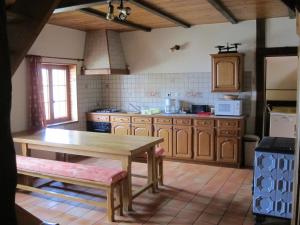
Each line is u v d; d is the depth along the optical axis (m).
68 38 6.00
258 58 5.51
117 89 6.86
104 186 3.30
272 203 3.20
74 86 6.27
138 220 3.35
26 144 4.20
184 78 6.17
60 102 6.15
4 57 1.22
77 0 3.68
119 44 6.59
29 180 4.23
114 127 6.22
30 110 5.22
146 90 6.55
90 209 3.65
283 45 5.36
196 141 5.54
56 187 4.36
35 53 5.29
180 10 4.77
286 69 7.01
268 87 7.41
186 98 6.19
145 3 4.30
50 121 5.90
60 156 5.75
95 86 6.82
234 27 5.67
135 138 4.08
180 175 4.91
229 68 5.44
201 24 5.88
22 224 1.68
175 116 5.65
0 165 1.19
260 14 5.10
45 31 5.47
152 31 6.36
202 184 4.48
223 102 5.45
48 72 5.82
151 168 4.09
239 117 5.25
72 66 6.24
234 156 5.29
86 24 5.65
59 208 3.68
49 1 2.08
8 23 2.09
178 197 3.99
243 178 4.75
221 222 3.29
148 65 6.49
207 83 5.98
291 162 3.07
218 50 5.82
